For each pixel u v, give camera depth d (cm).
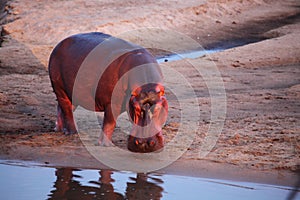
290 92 5306
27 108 4656
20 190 2830
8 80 5844
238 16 11500
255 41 9394
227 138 3722
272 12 12112
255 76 6250
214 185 2902
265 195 2750
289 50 7619
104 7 10494
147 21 9775
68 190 2820
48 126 4106
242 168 3156
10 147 3538
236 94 5250
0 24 9669
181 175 3045
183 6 11050
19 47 7725
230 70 6581
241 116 4350
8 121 4188
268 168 3155
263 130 3894
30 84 5678
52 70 3747
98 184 2911
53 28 8812
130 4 10894
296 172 3098
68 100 3819
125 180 2970
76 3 10656
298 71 6538
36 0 10775
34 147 3544
